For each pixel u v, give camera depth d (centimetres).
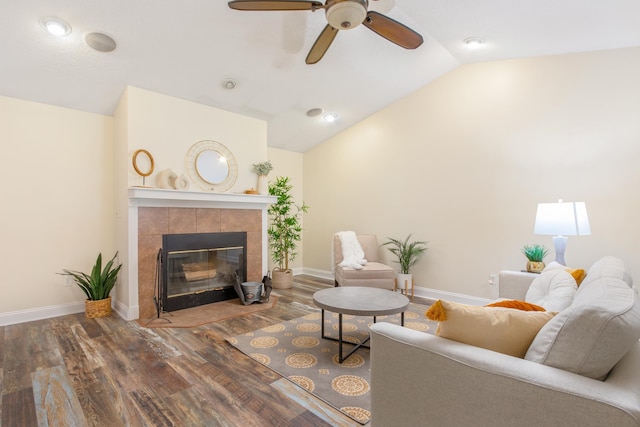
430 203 403
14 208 309
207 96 358
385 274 389
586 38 271
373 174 466
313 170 554
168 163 341
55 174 331
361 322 315
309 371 216
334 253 442
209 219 375
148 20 243
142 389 192
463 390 108
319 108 425
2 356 235
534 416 94
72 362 226
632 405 81
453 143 382
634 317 94
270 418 167
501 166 346
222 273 395
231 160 394
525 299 238
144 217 324
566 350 98
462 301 373
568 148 307
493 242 352
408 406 123
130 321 312
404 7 260
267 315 338
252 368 220
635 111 276
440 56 346
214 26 258
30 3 213
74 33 244
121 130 332
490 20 262
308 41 289
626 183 279
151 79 314
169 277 346
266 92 368
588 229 254
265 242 434
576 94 303
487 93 355
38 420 164
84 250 348
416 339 124
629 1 210
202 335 280
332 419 166
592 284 148
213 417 167
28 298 315
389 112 445
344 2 181
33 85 297
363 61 337
